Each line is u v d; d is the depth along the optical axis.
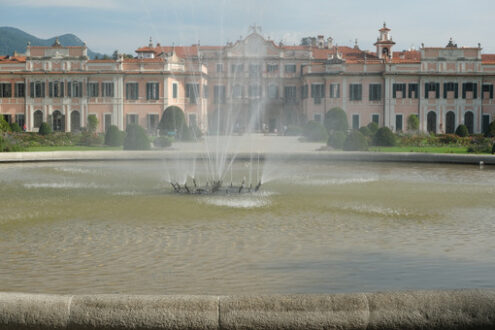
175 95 64.94
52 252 8.32
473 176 20.31
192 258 7.92
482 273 7.08
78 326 3.81
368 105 65.38
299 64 74.69
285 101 74.50
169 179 19.25
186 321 3.75
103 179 19.17
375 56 75.88
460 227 10.40
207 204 13.37
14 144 31.98
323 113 66.38
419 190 16.14
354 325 3.72
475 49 63.62
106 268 7.36
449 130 64.62
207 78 71.88
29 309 3.86
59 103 64.12
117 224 10.70
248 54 74.44
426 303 3.76
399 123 64.81
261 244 8.88
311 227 10.41
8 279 6.83
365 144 33.16
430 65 63.75
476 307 3.72
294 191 15.88
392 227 10.40
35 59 63.91
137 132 34.31
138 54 71.56
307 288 6.42
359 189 16.36
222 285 6.55
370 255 8.10
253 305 3.79
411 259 7.85
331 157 27.36
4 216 11.60
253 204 13.34
